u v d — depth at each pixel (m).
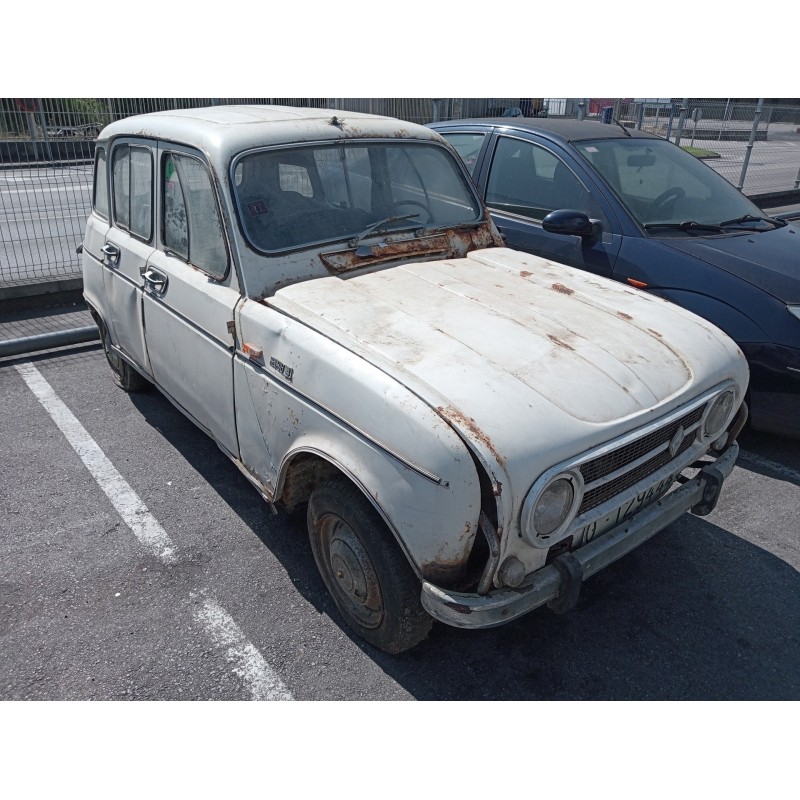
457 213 3.90
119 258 4.18
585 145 5.09
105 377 5.50
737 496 4.00
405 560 2.54
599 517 2.48
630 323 2.99
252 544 3.51
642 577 3.35
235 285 3.09
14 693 2.63
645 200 4.81
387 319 2.80
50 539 3.52
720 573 3.38
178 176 3.46
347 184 3.50
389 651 2.79
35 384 5.35
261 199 3.19
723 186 5.29
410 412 2.26
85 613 3.04
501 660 2.86
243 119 3.54
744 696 2.70
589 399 2.45
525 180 5.29
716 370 2.87
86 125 7.34
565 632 3.01
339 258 3.27
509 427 2.23
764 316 3.97
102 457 4.30
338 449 2.53
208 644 2.88
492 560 2.22
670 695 2.70
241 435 3.20
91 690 2.65
